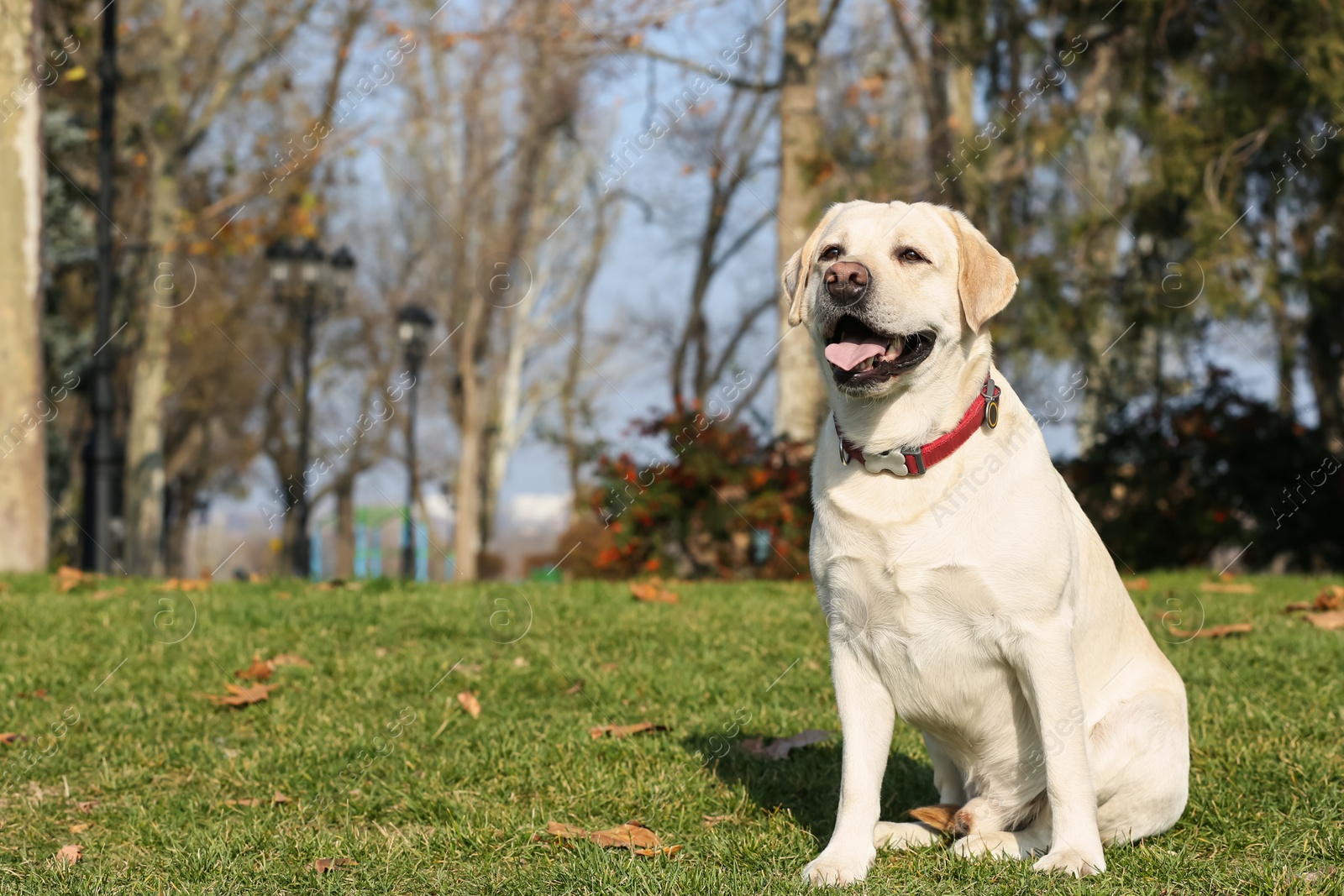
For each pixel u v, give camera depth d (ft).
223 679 18.45
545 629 21.74
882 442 10.59
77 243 63.62
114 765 14.80
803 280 11.96
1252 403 38.11
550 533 84.84
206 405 86.33
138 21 69.10
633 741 14.96
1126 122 40.75
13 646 20.51
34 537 36.60
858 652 10.87
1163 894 9.43
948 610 10.39
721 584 29.37
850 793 10.64
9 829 12.64
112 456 41.63
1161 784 10.93
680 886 9.73
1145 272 42.32
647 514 36.99
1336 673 16.97
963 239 11.15
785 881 9.77
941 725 10.96
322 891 10.28
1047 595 10.21
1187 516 36.94
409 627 21.94
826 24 45.03
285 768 14.34
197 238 65.46
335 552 100.37
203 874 10.94
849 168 44.24
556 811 12.46
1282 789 12.21
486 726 15.79
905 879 9.85
